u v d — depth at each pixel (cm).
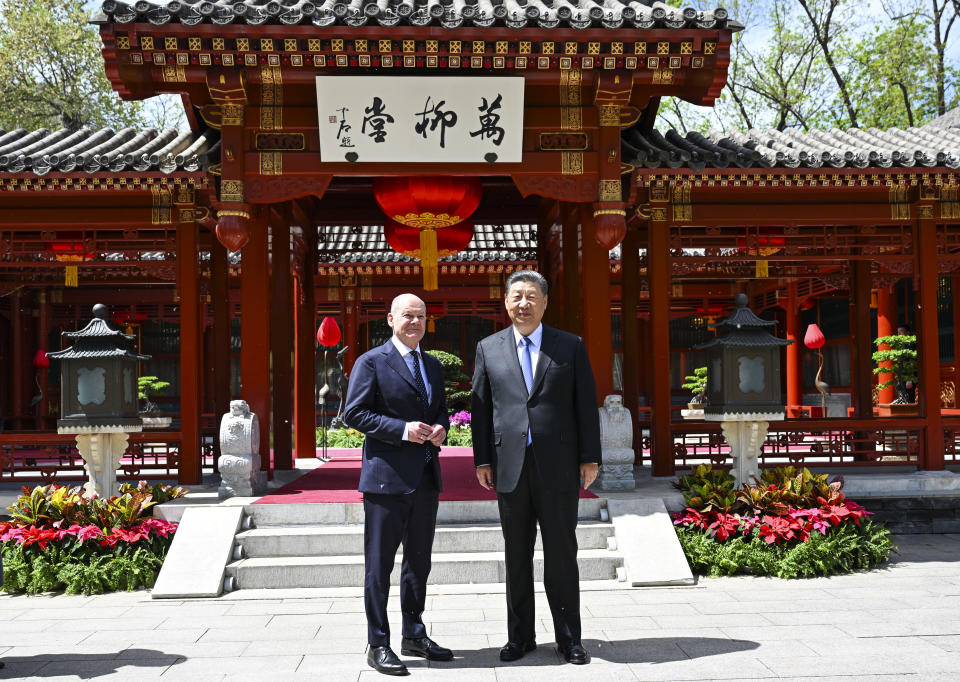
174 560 565
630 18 622
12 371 1739
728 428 664
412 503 402
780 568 574
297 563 569
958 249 1023
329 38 622
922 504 764
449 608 505
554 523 391
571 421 400
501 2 709
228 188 684
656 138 806
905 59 2059
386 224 845
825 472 822
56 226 766
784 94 2158
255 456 689
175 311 1920
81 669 387
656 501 625
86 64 2381
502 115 680
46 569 559
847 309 1694
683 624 454
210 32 615
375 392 407
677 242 814
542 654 401
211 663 394
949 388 1310
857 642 412
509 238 1614
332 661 395
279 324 883
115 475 659
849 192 808
